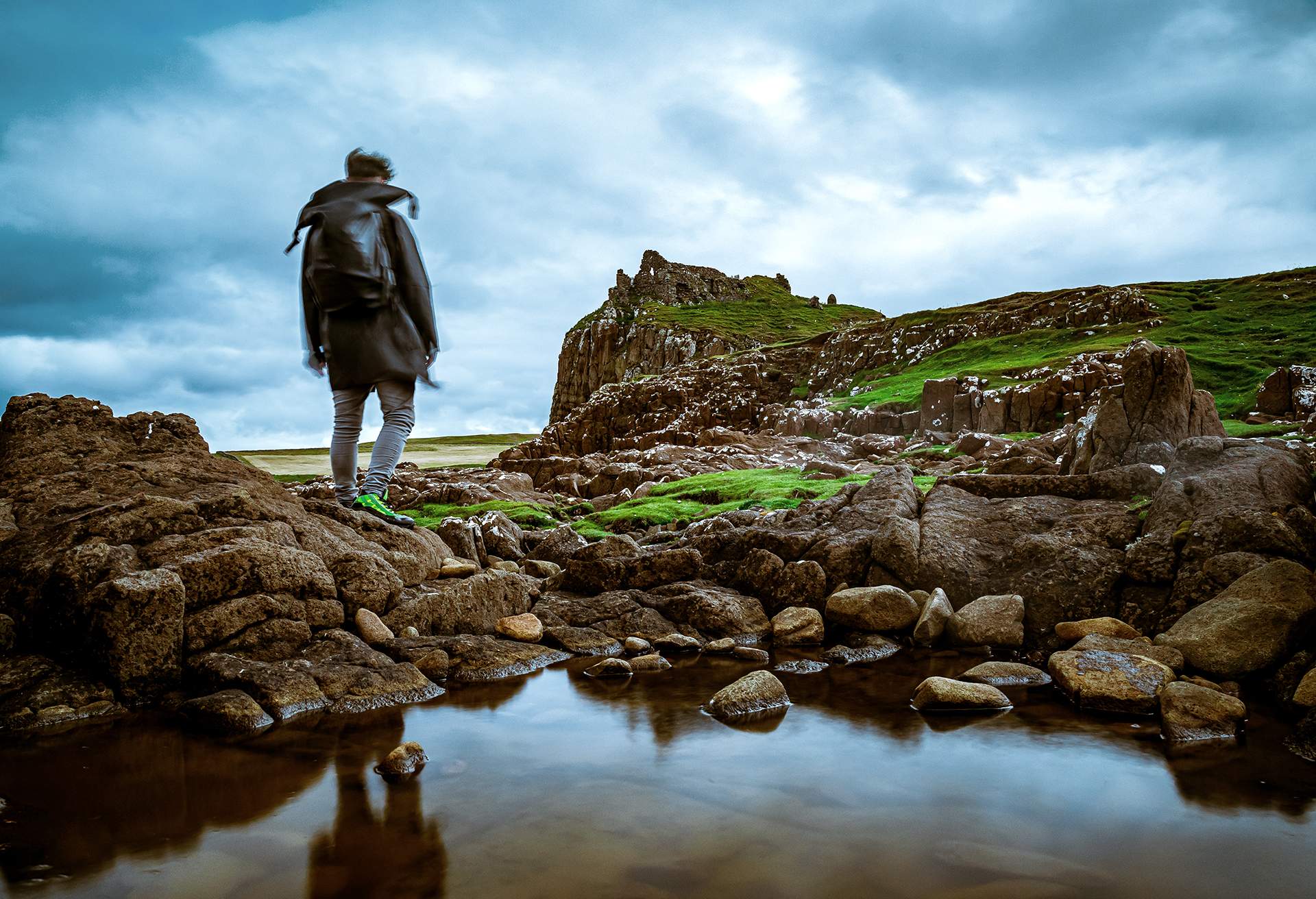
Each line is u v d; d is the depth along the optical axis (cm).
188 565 632
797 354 6756
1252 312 4691
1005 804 387
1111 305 5141
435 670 663
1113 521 845
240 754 467
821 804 386
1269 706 561
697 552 947
